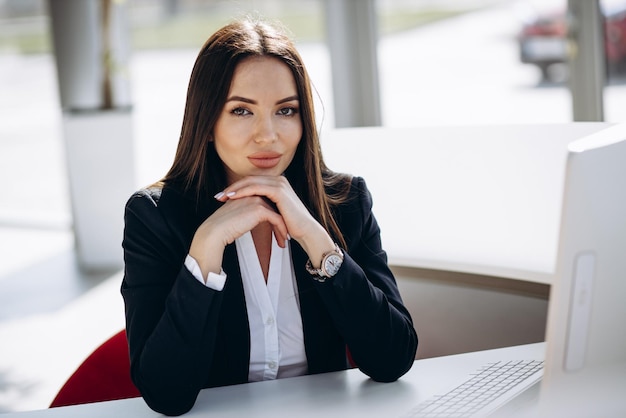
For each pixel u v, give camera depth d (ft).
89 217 17.24
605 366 4.17
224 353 5.15
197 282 4.70
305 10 17.61
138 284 5.09
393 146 7.97
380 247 5.81
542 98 13.73
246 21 5.20
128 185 16.97
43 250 19.63
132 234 5.18
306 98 5.19
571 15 12.92
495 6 14.15
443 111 15.62
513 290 7.25
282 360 5.33
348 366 5.73
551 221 6.97
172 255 5.16
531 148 7.13
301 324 5.34
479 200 7.40
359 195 5.78
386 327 5.02
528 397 4.61
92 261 17.51
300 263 5.33
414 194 7.79
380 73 16.90
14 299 16.02
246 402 4.77
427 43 15.61
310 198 5.46
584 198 3.83
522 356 5.30
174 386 4.65
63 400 5.78
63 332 13.98
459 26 14.87
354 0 16.93
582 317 4.00
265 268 5.34
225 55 4.99
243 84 4.98
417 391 4.83
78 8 18.74
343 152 8.26
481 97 14.79
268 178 5.03
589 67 12.87
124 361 5.97
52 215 22.59
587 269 3.94
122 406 4.89
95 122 16.74
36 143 22.34
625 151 3.97
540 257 6.99
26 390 11.75
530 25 13.62
